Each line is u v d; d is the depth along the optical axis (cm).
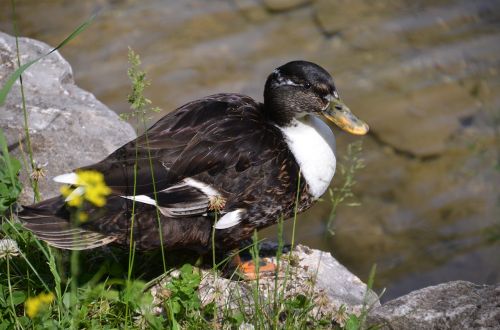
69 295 757
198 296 795
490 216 1554
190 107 883
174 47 1756
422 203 1564
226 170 844
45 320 736
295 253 945
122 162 816
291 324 746
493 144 1642
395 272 1463
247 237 879
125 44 1753
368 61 1772
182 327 769
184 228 832
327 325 766
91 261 875
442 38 1833
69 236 786
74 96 1111
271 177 862
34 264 847
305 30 1819
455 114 1688
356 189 1567
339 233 1505
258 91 1681
